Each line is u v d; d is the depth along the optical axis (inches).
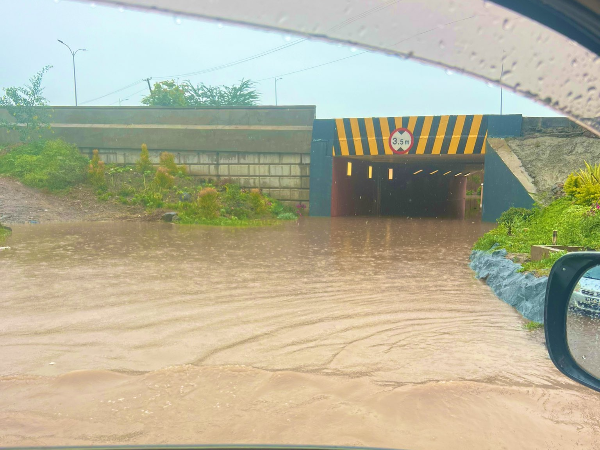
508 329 222.1
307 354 184.5
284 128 1151.0
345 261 439.2
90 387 144.0
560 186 851.4
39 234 657.6
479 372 164.4
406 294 298.8
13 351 185.0
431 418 123.0
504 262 340.8
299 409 128.6
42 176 1047.0
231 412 126.0
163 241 591.5
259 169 1173.7
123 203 1013.8
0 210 883.4
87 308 256.2
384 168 1460.4
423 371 164.6
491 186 989.8
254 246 552.1
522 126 1026.1
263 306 264.7
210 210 923.4
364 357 181.2
